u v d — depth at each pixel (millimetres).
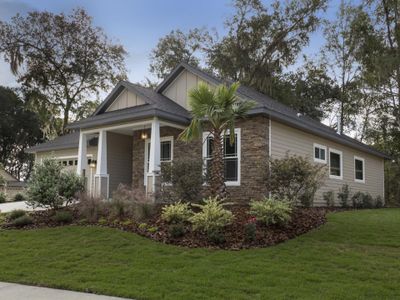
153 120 13125
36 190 11648
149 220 9531
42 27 30969
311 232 8555
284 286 5402
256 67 30203
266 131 12680
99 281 5961
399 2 25156
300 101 30641
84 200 10984
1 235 9539
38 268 6871
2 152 41562
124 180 17125
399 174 26609
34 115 39938
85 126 14891
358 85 26984
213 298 5035
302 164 11023
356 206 17922
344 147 18062
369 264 6281
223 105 10250
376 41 25781
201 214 8258
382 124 26891
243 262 6512
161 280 5812
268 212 8586
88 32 32281
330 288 5266
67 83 32938
